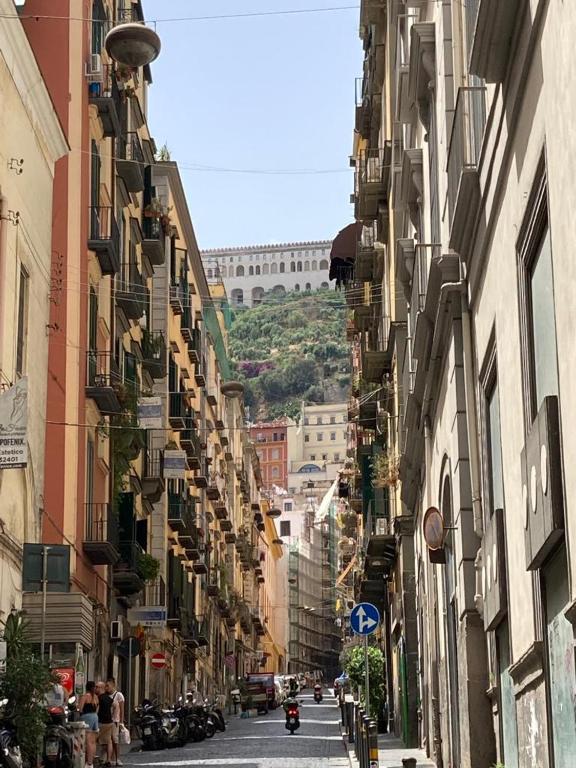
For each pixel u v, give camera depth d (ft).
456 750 58.70
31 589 68.85
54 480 94.38
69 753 58.80
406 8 73.05
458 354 51.37
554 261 29.48
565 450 28.73
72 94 98.94
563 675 30.96
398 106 76.79
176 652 164.86
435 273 52.90
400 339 95.25
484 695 49.73
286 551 481.05
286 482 547.90
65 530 93.71
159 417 116.26
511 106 35.22
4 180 65.82
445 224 54.80
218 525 228.22
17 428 60.13
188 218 174.60
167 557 151.43
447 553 61.52
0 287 64.80
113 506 110.52
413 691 92.84
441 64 55.21
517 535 38.01
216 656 222.07
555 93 28.71
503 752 45.78
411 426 75.66
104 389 99.50
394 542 105.19
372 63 110.83
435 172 60.13
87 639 89.51
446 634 63.16
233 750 94.32
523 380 35.68
